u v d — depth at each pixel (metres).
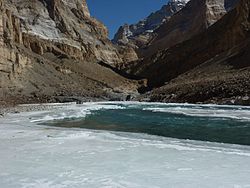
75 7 142.12
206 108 40.31
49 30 112.75
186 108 41.47
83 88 79.06
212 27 107.00
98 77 93.81
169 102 59.12
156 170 10.22
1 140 15.61
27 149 13.43
